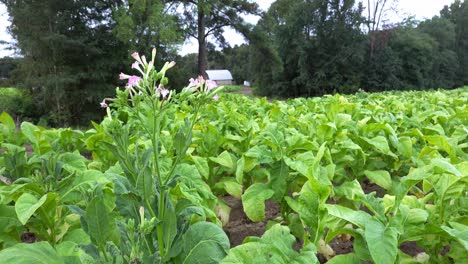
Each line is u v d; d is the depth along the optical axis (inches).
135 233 56.1
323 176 91.0
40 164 112.2
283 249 56.4
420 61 1688.0
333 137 142.6
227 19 1158.3
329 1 1507.1
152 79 66.6
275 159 113.6
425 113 206.4
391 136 138.3
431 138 108.2
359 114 213.9
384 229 63.2
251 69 1665.8
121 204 62.5
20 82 848.9
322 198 74.2
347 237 130.3
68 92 790.5
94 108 831.7
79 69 789.9
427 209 85.0
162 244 61.9
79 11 796.6
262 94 1663.4
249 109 275.9
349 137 145.6
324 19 1515.7
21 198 76.0
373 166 141.0
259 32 1158.3
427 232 67.7
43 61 778.8
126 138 61.7
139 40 809.5
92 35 805.9
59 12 784.3
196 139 143.8
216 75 2605.8
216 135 148.0
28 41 755.4
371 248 59.6
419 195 131.4
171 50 838.5
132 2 791.1
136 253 52.9
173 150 120.0
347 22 1503.4
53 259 58.8
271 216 162.9
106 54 813.2
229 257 55.9
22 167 108.3
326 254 106.8
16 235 84.8
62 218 89.9
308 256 55.4
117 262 56.1
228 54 1314.0
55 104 810.2
